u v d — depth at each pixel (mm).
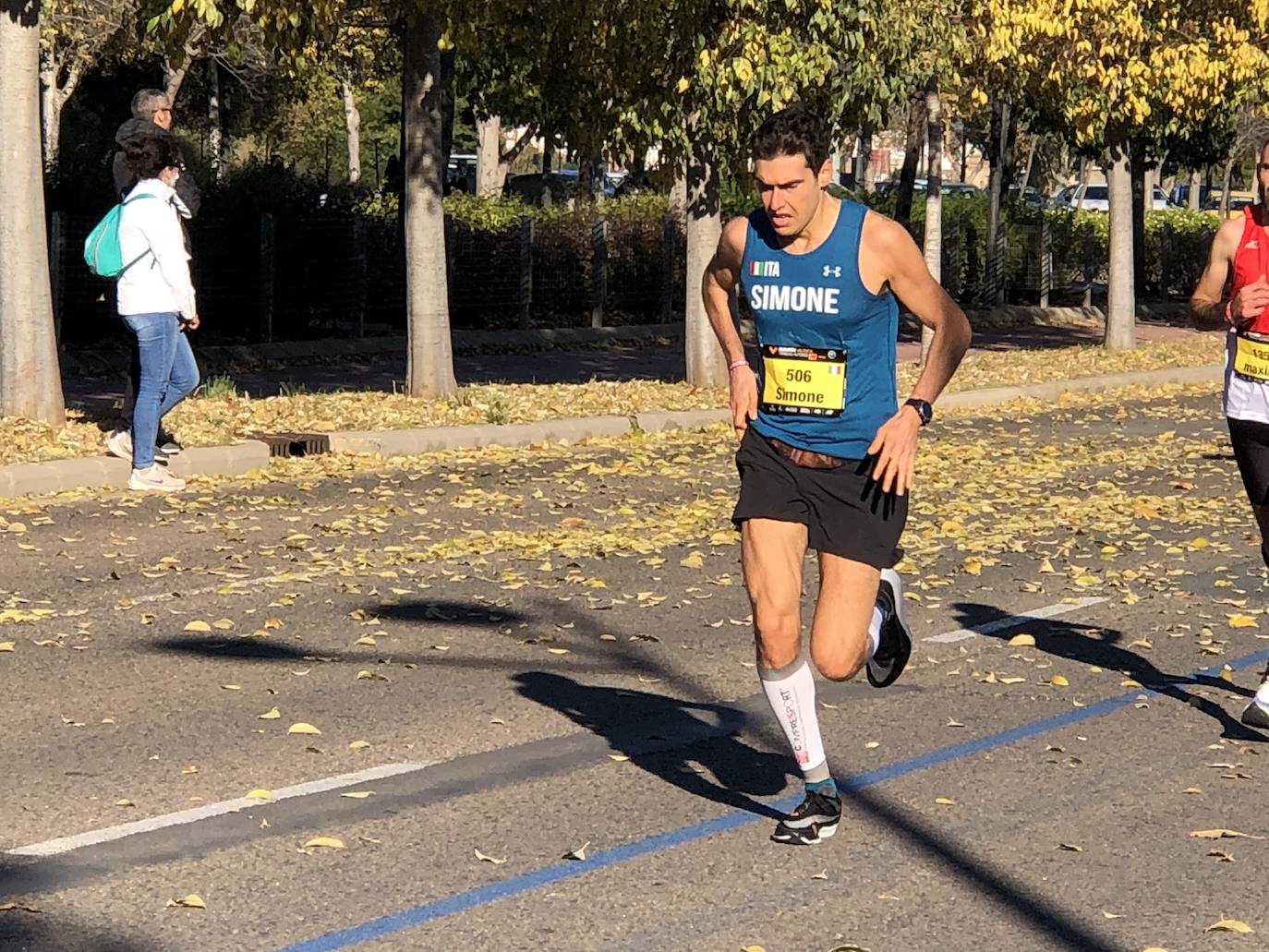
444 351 17703
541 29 19328
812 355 5508
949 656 8438
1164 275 41719
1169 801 6242
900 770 6551
